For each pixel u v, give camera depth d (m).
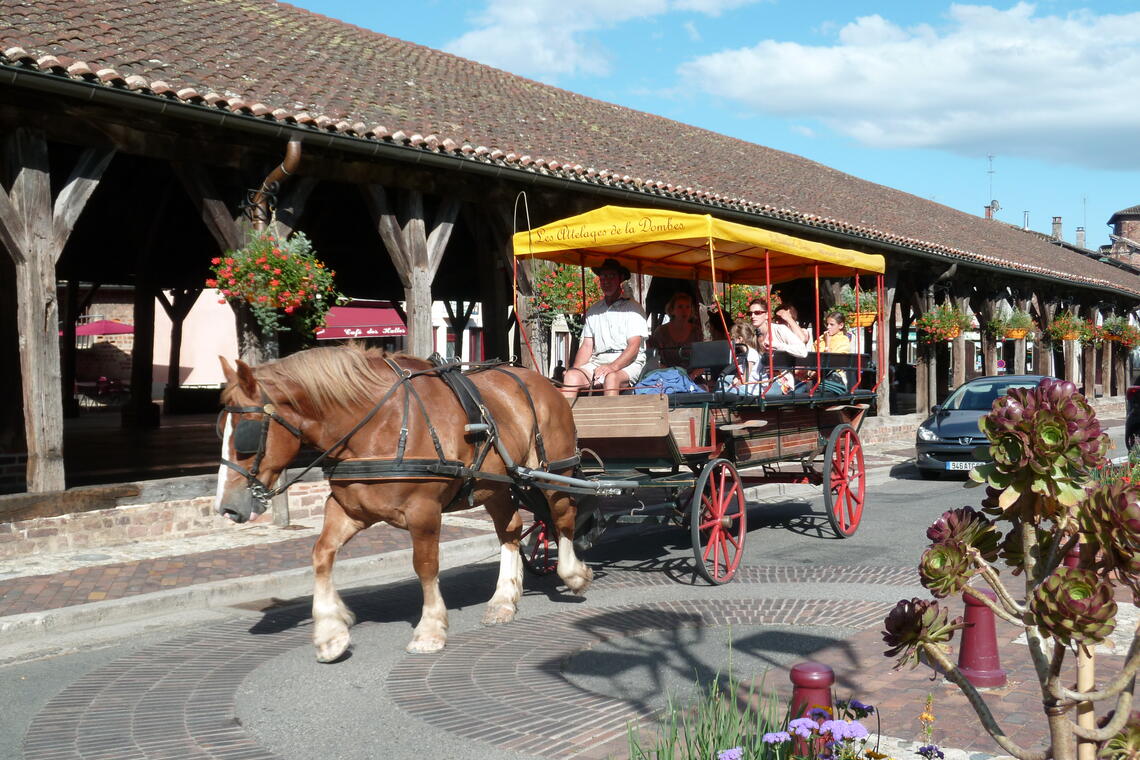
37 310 9.31
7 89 8.95
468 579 8.68
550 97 19.91
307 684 5.63
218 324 36.31
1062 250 40.94
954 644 5.95
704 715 3.96
